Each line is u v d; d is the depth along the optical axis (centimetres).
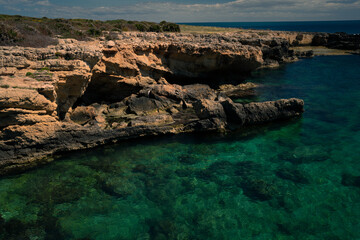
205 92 3447
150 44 3312
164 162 2045
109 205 1562
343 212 1523
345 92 3803
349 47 8281
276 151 2233
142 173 1891
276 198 1645
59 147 2102
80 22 4047
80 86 2430
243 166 2005
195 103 2733
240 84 4144
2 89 1736
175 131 2520
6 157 1888
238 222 1455
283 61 6362
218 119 2602
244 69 4403
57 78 2150
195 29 7994
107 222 1436
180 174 1888
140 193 1673
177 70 3722
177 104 3116
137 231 1380
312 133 2555
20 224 1393
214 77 4069
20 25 2950
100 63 2845
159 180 1812
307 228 1412
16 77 1956
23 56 2106
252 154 2186
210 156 2150
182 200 1619
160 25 5656
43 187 1705
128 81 3180
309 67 5734
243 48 3938
